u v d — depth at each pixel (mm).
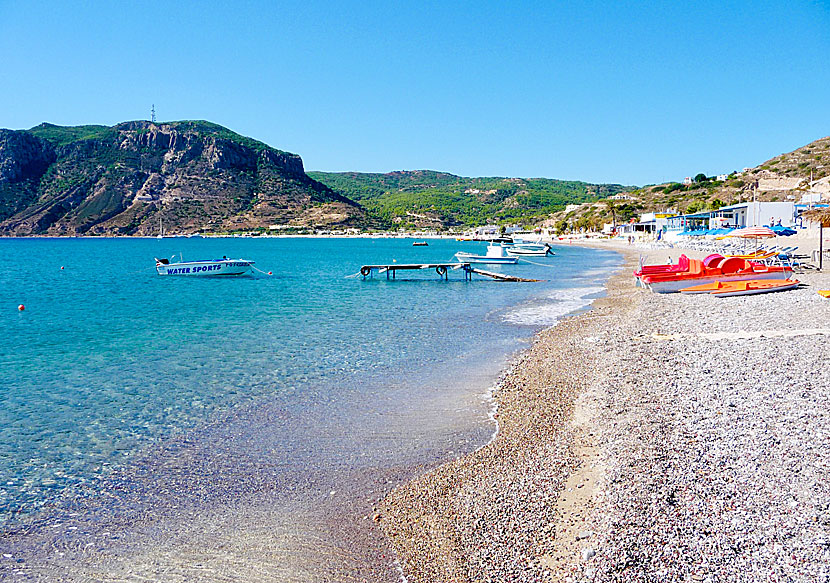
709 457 8836
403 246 161625
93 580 7035
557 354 17703
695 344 16906
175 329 25016
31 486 9594
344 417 12742
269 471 10016
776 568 6016
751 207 79625
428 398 13938
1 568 7285
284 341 21812
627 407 11789
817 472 7977
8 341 22547
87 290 43844
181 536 7977
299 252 123312
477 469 9578
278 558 7359
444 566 6898
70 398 14562
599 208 185500
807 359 13930
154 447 11227
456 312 28922
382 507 8539
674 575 6070
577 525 7426
